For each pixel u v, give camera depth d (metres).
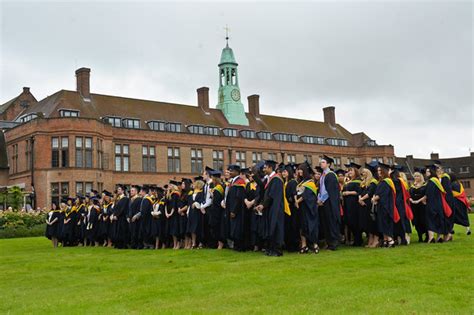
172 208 13.89
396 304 5.63
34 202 34.91
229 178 12.64
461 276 7.06
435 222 11.88
